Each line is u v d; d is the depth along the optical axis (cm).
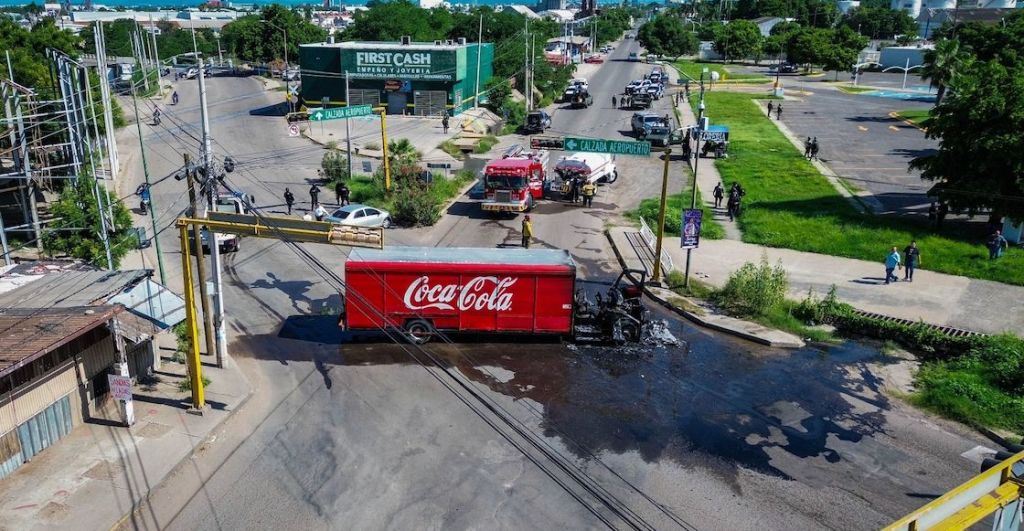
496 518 1555
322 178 4781
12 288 2147
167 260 3266
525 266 2383
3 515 1520
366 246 1769
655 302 2923
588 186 4347
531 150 4672
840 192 4597
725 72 11731
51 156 4200
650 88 8612
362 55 6912
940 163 3659
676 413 2025
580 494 1636
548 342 2489
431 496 1630
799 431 1947
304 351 2386
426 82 6994
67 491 1608
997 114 3447
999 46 8338
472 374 2238
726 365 2353
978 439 1923
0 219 2780
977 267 3231
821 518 1573
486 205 3972
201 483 1669
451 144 5825
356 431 1900
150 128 6166
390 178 4375
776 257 3431
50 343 1658
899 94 9325
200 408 1941
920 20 16450
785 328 2642
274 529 1515
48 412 1769
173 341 2434
